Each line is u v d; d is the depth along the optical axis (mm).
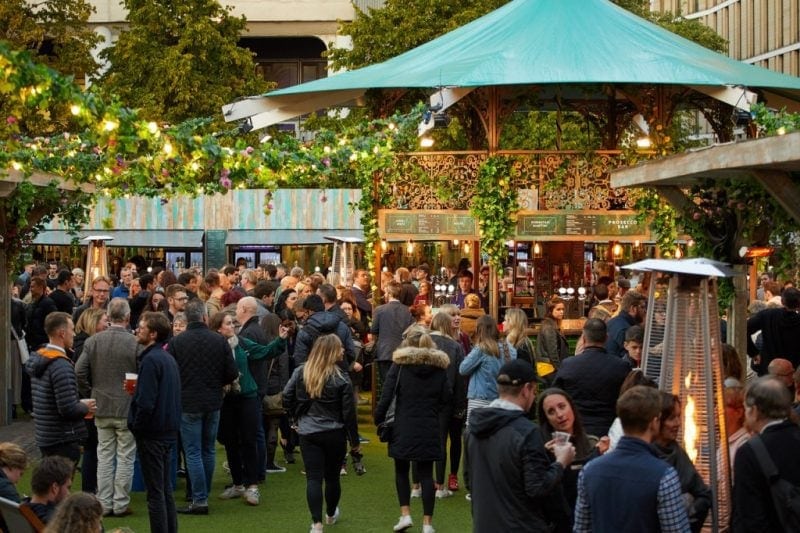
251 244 39469
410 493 13914
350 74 22266
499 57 20750
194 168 13734
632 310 14312
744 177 13938
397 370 12383
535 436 8344
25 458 9297
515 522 8297
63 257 39156
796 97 22250
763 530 8172
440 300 23516
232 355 13367
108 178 16641
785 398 8289
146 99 48688
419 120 19766
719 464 9523
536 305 23359
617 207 20953
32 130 41375
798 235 14500
